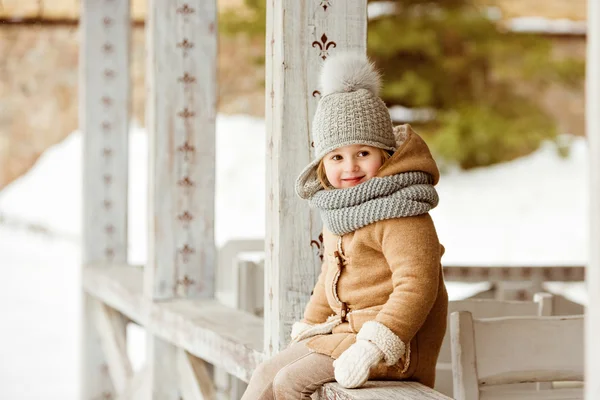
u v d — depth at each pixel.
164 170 5.38
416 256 2.66
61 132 13.80
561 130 16.14
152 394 5.32
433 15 15.64
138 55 14.15
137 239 13.76
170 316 5.00
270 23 3.55
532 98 16.06
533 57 15.84
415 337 2.76
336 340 2.83
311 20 3.45
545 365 3.20
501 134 15.97
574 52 15.98
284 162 3.43
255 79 14.85
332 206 2.82
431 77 15.83
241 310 5.14
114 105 7.40
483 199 15.42
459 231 14.72
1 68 13.52
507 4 15.78
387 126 2.88
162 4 5.33
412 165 2.78
